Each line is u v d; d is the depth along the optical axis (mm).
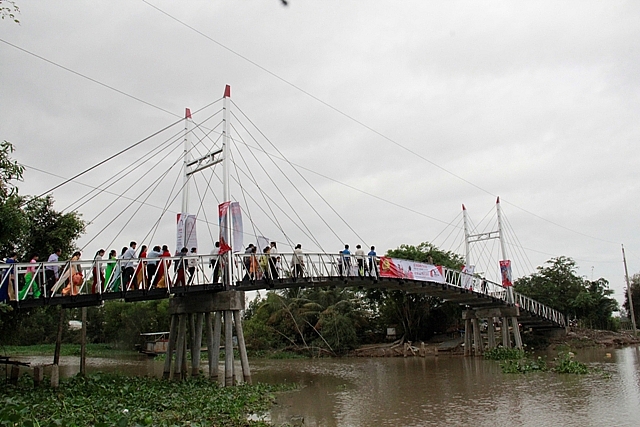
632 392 18016
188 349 48562
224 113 22375
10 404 11766
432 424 14000
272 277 22125
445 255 46562
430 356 38719
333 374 28016
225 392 17953
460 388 20562
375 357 41062
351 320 47281
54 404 14500
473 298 34594
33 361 42250
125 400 15766
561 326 44969
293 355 44531
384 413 15672
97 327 64750
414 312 46344
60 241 23672
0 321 21594
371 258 26641
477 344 37094
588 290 49938
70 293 16234
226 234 21016
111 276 17469
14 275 15250
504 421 14125
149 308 55781
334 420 14719
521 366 26422
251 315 59875
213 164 22609
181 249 21312
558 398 17375
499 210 39750
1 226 14086
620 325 60094
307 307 48375
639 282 61688
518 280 51500
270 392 19875
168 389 18172
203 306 20969
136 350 54125
